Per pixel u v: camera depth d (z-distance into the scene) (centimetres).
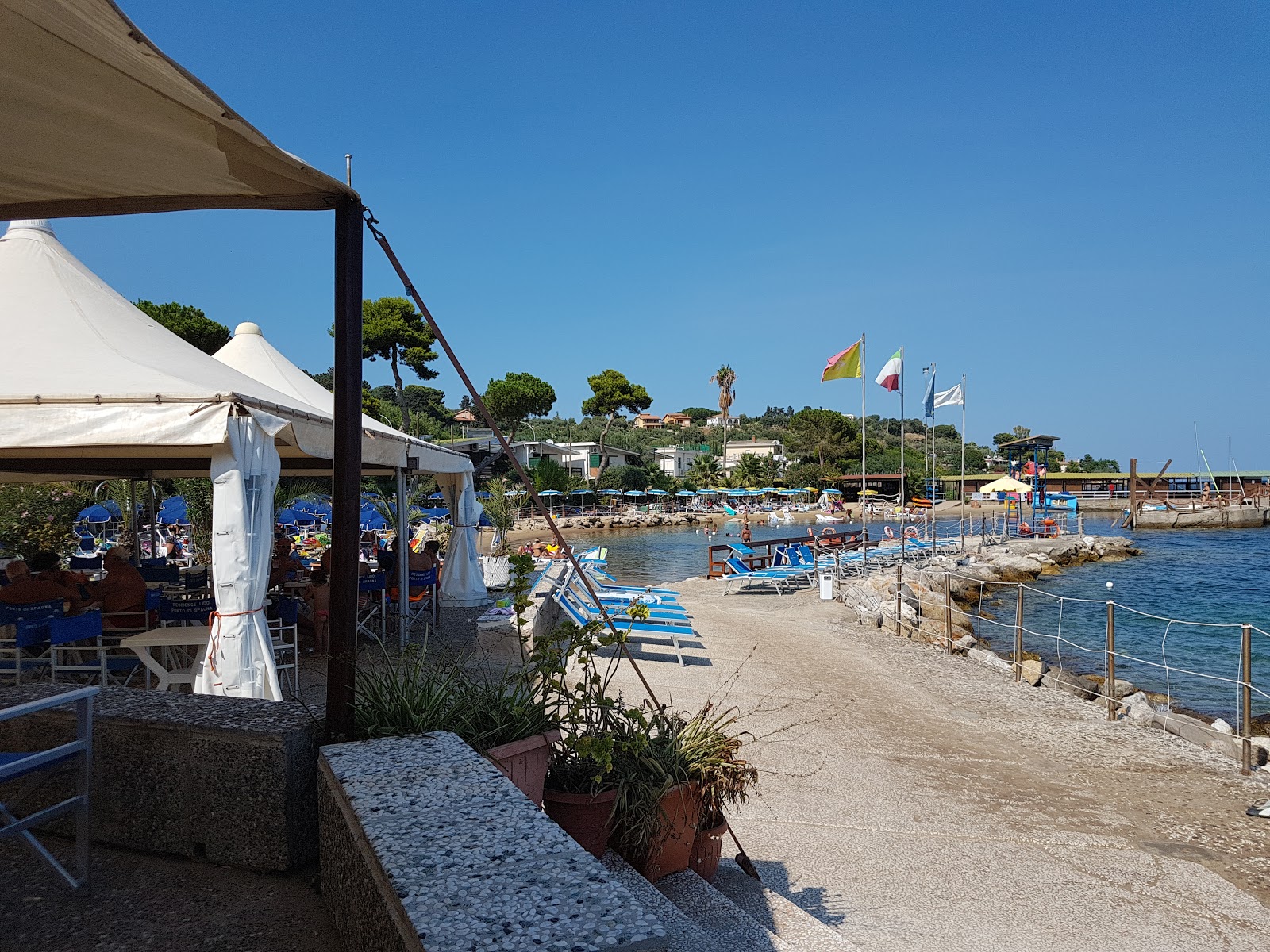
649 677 951
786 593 2011
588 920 144
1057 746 772
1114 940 411
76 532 1777
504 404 7381
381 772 234
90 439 522
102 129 223
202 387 557
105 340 620
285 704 306
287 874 272
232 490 534
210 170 253
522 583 359
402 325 5072
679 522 6378
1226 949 407
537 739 312
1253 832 564
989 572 2906
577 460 8000
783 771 653
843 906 434
